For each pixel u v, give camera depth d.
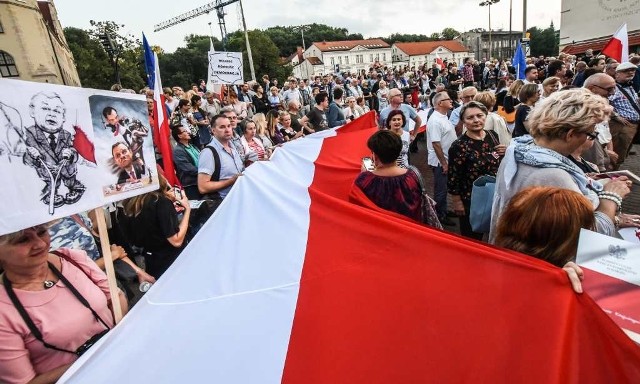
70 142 1.55
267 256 1.71
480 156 3.19
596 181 1.99
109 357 1.29
